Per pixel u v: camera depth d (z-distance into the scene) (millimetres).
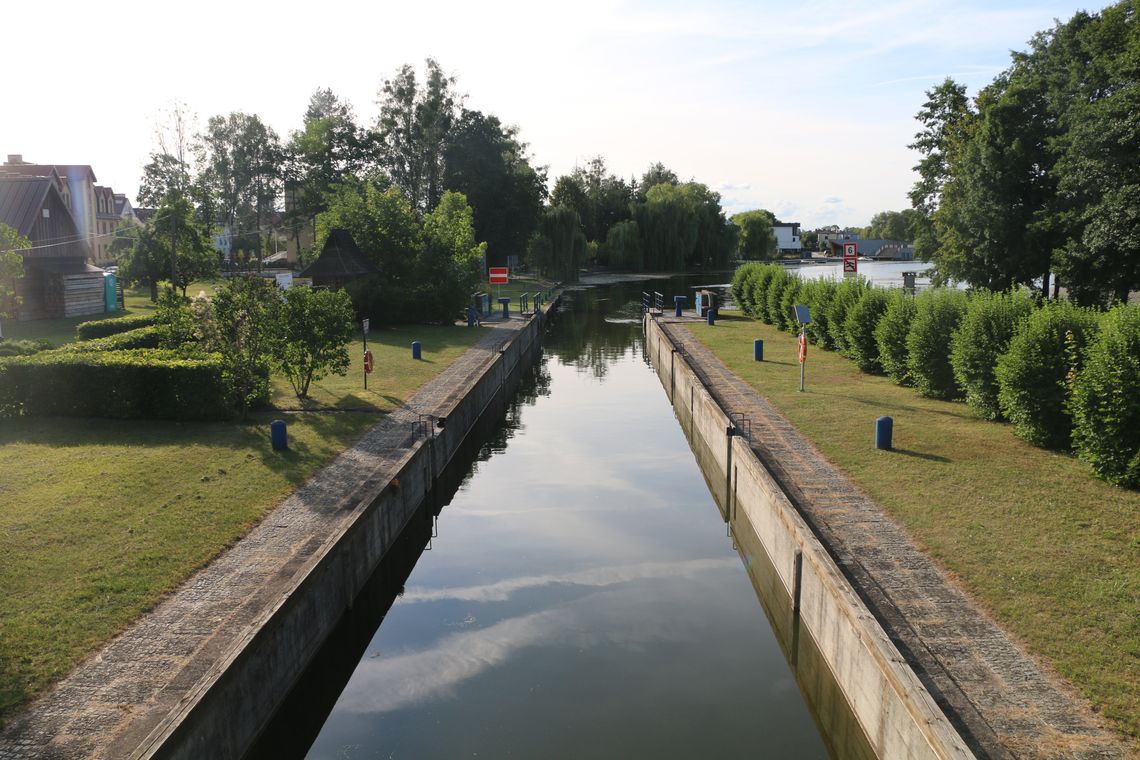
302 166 94625
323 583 15133
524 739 13344
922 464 20891
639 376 49031
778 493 18391
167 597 13961
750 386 32219
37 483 19031
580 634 16922
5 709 10781
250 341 26484
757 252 150000
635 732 13523
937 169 52844
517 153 103562
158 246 61344
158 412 25125
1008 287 42969
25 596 13781
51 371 24734
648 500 25578
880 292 35062
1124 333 18562
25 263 48844
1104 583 14016
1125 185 33156
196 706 10367
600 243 136625
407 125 87125
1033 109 41281
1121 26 37000
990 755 9906
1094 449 18969
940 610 13414
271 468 20812
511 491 26594
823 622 14562
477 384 33344
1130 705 10758
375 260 53562
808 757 12891
